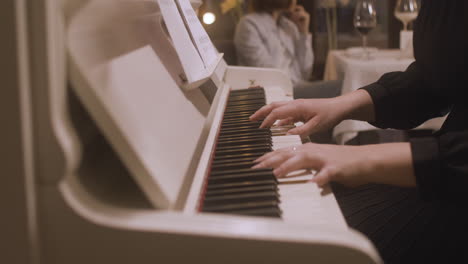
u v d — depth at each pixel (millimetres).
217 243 489
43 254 500
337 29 5918
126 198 590
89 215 495
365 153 750
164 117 737
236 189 703
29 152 473
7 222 484
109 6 693
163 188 554
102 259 500
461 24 888
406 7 2791
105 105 507
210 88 1241
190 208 630
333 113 1091
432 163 728
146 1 998
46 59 459
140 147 567
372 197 1072
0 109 464
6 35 451
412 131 2998
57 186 486
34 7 453
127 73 676
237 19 4293
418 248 862
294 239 482
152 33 961
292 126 1074
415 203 1020
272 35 3086
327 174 714
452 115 970
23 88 459
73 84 500
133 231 493
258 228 495
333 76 3096
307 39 3436
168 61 955
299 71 3377
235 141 942
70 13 512
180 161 690
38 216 492
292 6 3156
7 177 476
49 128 470
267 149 885
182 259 495
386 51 2982
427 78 1025
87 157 607
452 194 731
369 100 1149
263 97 1356
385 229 926
